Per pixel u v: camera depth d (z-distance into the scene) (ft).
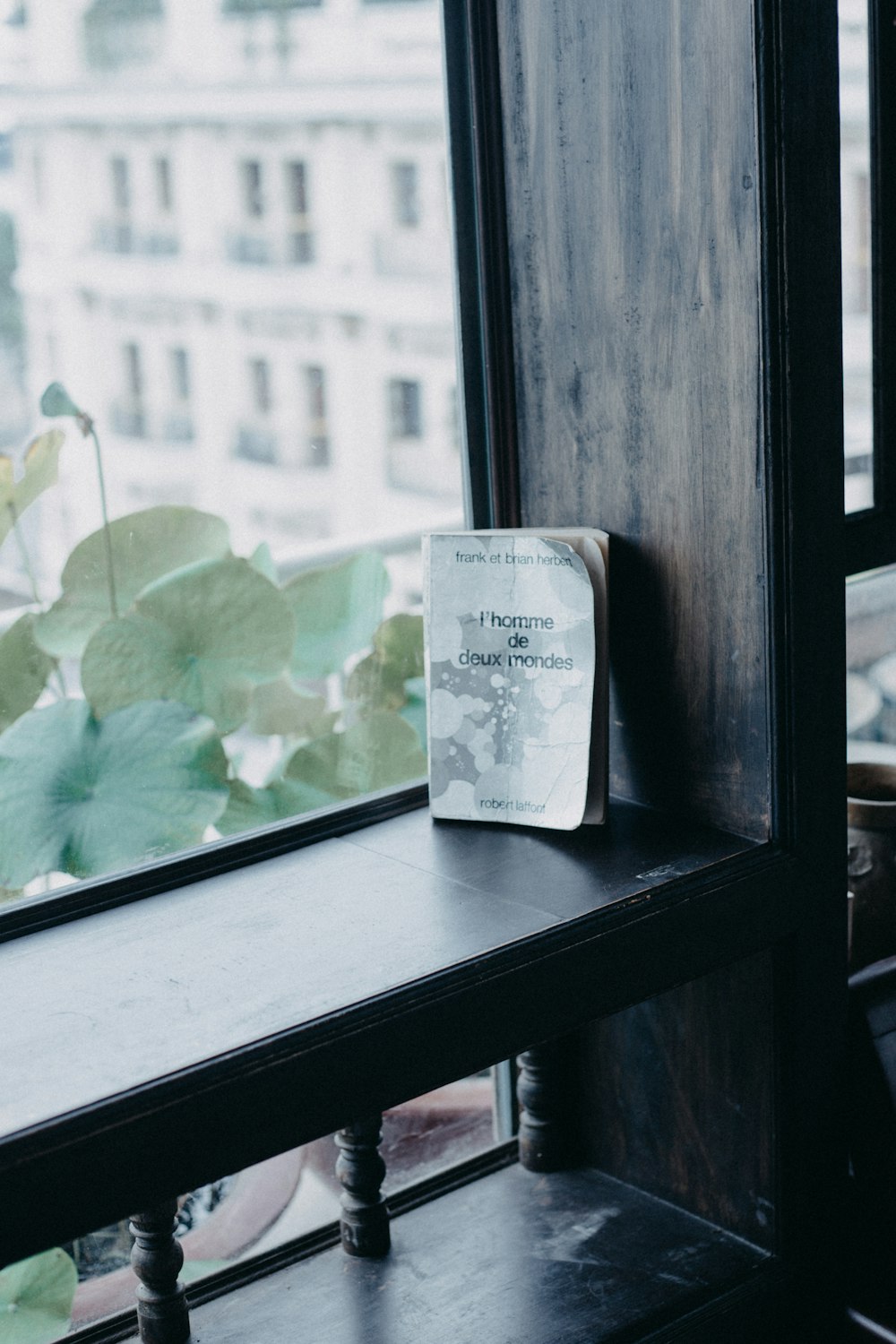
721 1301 4.29
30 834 4.19
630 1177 4.90
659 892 3.77
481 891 3.82
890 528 4.73
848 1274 4.60
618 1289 4.34
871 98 4.41
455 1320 4.23
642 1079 4.75
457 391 4.60
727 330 3.84
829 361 3.85
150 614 4.51
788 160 3.62
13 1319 4.30
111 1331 4.25
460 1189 4.94
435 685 4.30
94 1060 2.99
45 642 4.30
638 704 4.42
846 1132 4.53
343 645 4.96
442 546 4.23
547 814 4.25
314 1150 4.83
